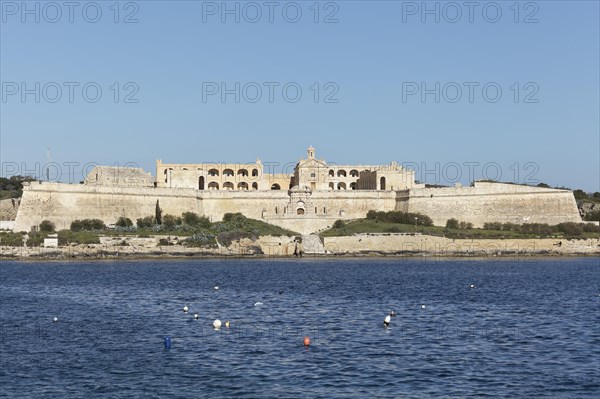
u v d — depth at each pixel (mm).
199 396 64375
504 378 70562
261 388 66688
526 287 157250
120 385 67500
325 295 139000
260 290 148625
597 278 181250
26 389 66250
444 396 64750
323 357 78688
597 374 72062
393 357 78875
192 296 136625
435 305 123250
